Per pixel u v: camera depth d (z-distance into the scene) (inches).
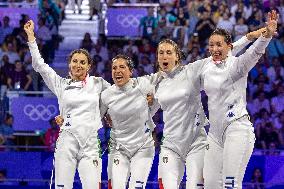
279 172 1227.9
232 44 727.7
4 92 1429.6
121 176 752.3
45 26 1731.1
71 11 1907.0
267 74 1583.4
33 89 1539.1
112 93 759.7
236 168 677.9
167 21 1745.8
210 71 707.4
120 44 1759.4
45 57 1704.0
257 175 1224.8
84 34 1840.6
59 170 740.0
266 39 658.8
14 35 1704.0
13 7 1755.7
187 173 727.1
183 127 735.1
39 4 1780.3
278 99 1480.1
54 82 770.2
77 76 757.3
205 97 1384.1
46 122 1400.1
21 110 1400.1
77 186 1219.2
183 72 741.3
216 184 704.4
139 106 756.0
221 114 697.0
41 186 1241.4
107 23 1759.4
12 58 1637.6
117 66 752.3
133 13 1752.0
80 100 748.6
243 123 688.4
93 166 741.9
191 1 1732.3
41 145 1387.8
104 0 1886.1
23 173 1259.2
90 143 746.8
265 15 1754.4
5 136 1371.8
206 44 1656.0
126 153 764.6
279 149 1363.2
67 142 741.9
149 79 763.4
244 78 697.0
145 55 1616.6
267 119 1419.8
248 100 1498.5
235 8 1743.4
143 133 764.0
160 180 736.3
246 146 682.2
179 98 733.3
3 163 1262.3
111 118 767.7
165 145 743.1
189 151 739.4
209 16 1697.8
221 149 701.9
